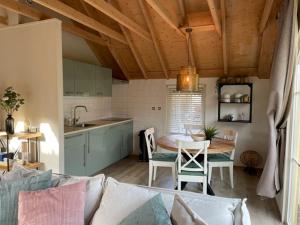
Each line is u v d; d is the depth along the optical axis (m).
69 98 4.80
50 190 1.68
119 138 5.48
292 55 2.72
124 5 4.09
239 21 3.94
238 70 5.12
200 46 4.71
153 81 5.96
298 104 2.72
